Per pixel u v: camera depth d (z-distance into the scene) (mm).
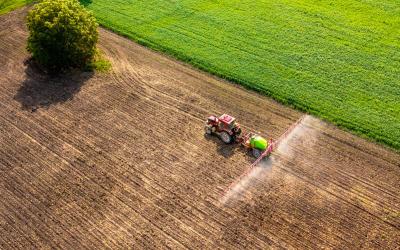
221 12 41969
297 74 33750
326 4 42250
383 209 24000
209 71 34625
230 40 38000
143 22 41188
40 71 35688
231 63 35281
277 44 37156
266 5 42625
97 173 26656
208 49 37062
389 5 41469
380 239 22484
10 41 40000
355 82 32719
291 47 36719
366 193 24891
